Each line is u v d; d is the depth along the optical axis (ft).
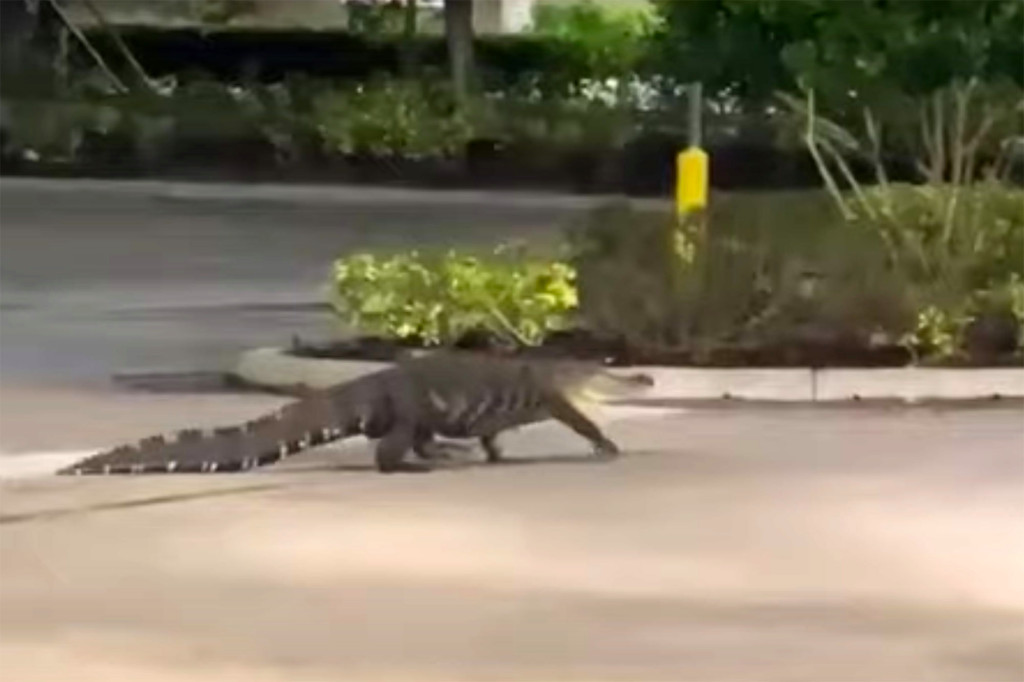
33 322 82.94
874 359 67.21
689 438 57.82
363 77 160.97
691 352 67.05
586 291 68.03
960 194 69.26
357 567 42.11
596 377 55.06
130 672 34.63
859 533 45.68
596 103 151.02
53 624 37.55
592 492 49.90
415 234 120.98
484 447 54.24
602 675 34.65
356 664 35.17
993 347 67.82
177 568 41.86
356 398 53.01
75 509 47.52
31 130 147.54
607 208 70.18
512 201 140.26
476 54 158.71
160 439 52.42
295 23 169.89
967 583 41.29
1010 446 56.85
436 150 148.05
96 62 159.02
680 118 146.41
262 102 149.38
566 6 158.81
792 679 34.63
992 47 71.87
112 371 70.18
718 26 75.51
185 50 160.97
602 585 40.83
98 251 109.50
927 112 76.38
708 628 37.73
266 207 135.33
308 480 51.34
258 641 36.55
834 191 73.61
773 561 42.93
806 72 73.56
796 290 67.15
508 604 39.32
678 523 46.52
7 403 63.41
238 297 91.30
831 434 58.70
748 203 68.39
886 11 72.23
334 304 72.69
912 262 67.72
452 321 68.64
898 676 34.94
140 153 147.84
